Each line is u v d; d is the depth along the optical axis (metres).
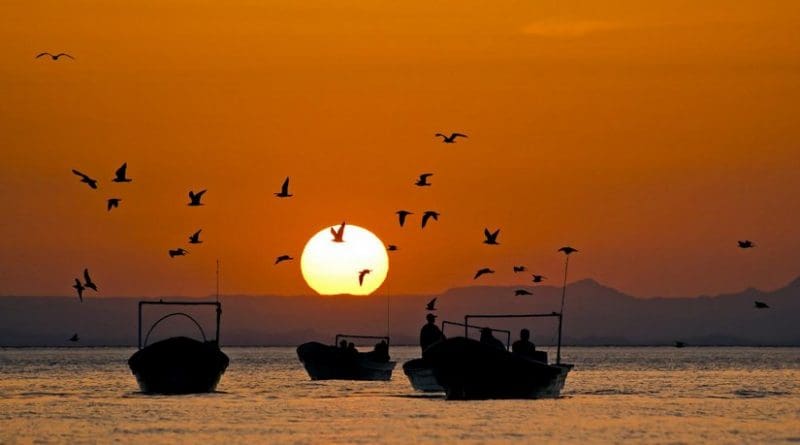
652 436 142.75
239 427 153.25
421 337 185.12
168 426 154.50
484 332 185.75
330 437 141.62
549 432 145.88
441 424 154.38
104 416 168.75
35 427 153.50
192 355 198.38
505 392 182.38
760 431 149.00
